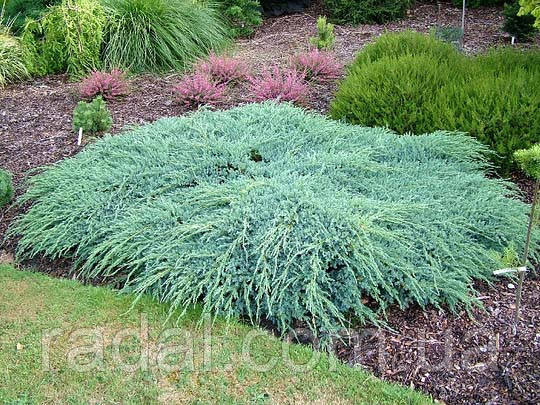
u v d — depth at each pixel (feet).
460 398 8.84
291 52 23.36
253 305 10.52
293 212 10.72
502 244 11.43
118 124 17.26
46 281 11.63
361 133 14.48
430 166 13.30
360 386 9.12
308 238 10.46
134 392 9.10
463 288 10.34
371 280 9.87
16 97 19.70
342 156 12.87
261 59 22.57
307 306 9.73
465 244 11.01
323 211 10.77
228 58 20.94
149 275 10.89
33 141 16.51
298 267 10.23
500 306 10.45
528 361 9.30
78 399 9.01
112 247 11.61
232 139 14.14
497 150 14.34
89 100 18.90
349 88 16.56
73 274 12.00
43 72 21.50
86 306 10.83
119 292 10.96
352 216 10.63
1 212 13.88
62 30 21.03
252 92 18.74
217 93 18.45
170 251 10.93
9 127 17.40
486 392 8.89
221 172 12.85
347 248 10.32
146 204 12.19
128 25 21.62
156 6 21.95
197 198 11.68
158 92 19.63
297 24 27.91
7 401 8.94
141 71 21.30
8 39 21.74
